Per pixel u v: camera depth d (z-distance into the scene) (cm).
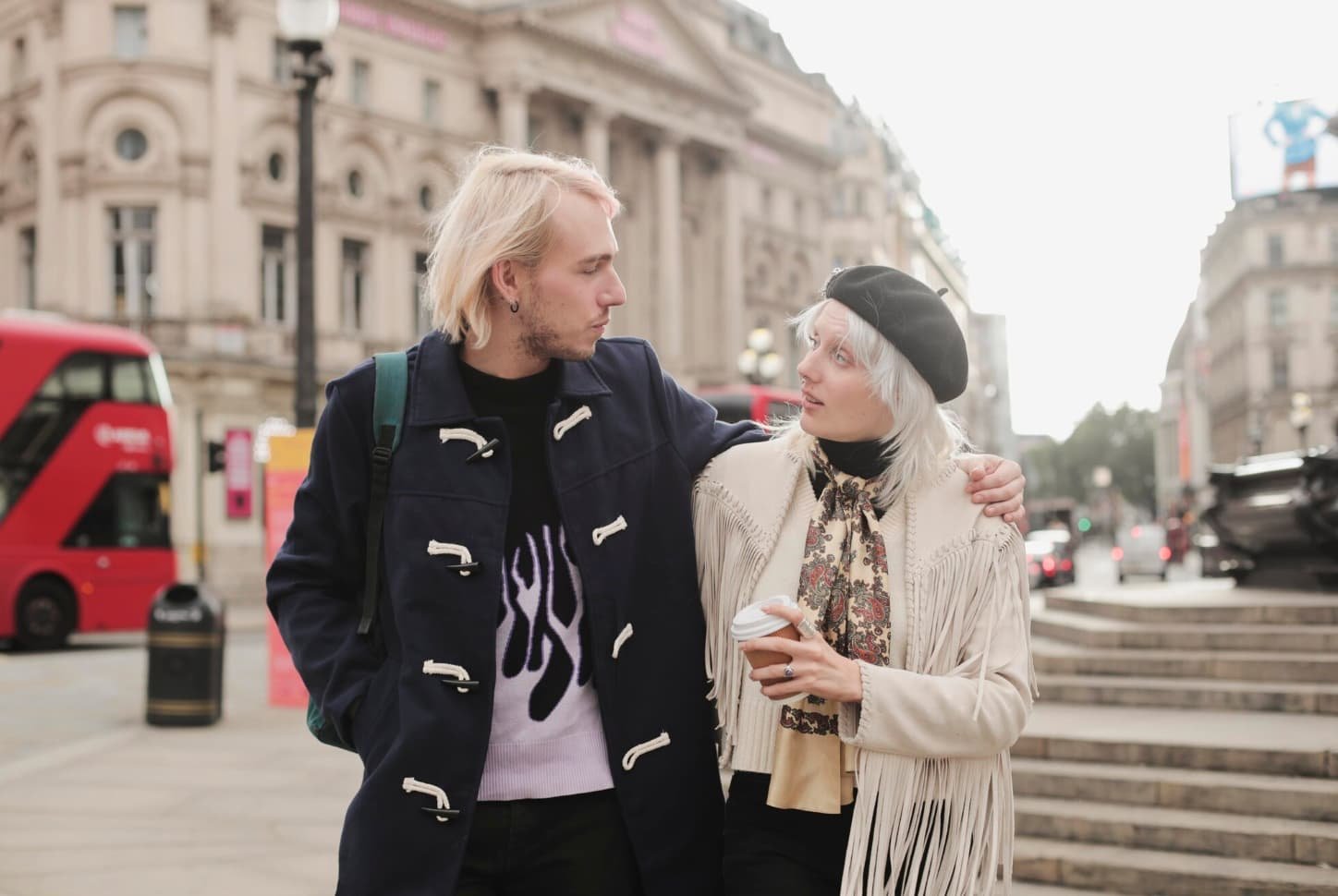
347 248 3575
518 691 228
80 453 1800
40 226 3231
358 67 3631
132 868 574
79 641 2108
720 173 4947
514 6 3878
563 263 227
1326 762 554
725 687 243
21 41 3356
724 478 248
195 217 3206
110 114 3180
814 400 235
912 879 222
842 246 5806
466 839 218
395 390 234
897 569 233
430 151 3772
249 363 3244
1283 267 7306
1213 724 642
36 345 1778
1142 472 12975
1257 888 488
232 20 3247
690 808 236
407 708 219
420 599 223
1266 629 775
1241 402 7562
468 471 229
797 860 230
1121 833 543
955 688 217
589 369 244
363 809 219
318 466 238
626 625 233
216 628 1066
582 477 234
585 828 229
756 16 5741
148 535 1861
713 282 4938
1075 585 2997
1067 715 689
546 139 4197
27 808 719
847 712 217
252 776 823
